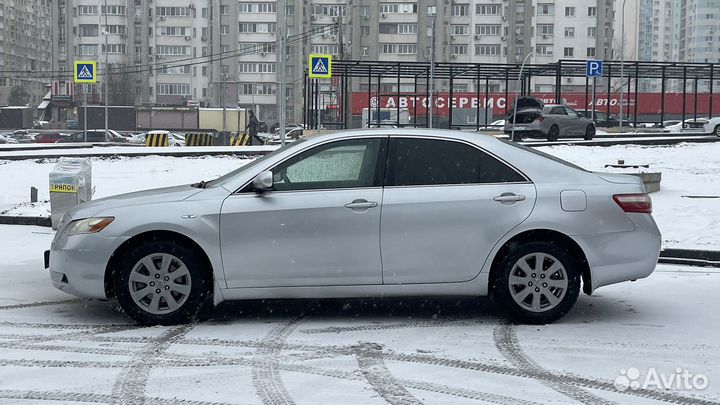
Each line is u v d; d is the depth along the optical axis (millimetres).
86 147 32656
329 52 98312
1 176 21281
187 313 6809
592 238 6824
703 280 9078
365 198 6746
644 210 6973
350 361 5801
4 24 110312
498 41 96875
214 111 75438
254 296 6766
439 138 6984
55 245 6988
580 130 36156
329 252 6711
